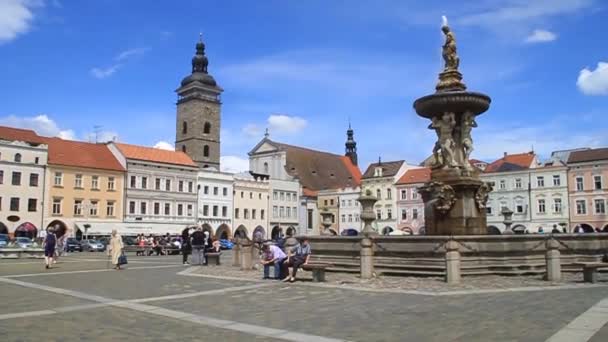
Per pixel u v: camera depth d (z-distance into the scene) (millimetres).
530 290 15164
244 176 93750
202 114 104188
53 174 68438
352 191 97250
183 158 83438
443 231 22016
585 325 9906
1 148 64125
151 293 15477
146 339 9141
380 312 11758
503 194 77312
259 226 92625
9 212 64375
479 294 14453
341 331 9750
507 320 10547
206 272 23062
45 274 22328
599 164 69875
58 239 44812
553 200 73125
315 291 15688
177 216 80188
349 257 21375
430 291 15141
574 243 20719
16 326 10336
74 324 10539
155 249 47406
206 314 11695
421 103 23391
